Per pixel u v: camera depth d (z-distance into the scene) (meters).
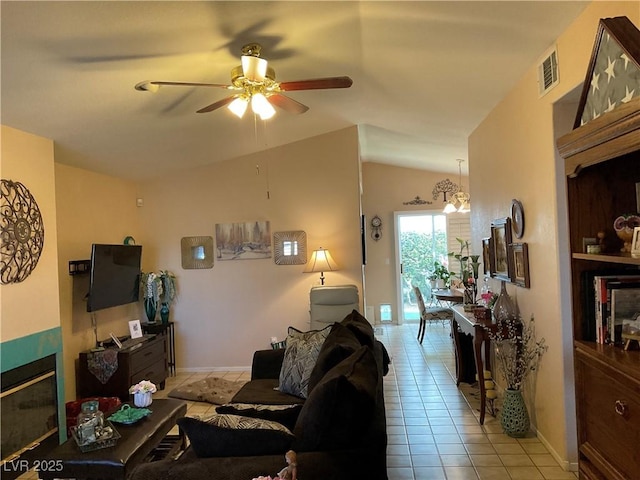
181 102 3.62
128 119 3.71
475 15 2.54
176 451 3.08
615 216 1.73
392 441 3.45
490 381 3.91
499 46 2.89
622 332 1.64
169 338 5.73
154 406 3.07
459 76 3.48
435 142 5.98
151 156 4.88
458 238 8.15
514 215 3.62
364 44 3.07
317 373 2.68
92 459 2.35
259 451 1.81
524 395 3.70
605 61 1.53
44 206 3.59
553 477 2.84
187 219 5.77
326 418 1.81
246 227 5.72
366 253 8.51
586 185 1.74
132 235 5.68
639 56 1.33
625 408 1.39
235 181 5.74
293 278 5.68
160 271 5.70
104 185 5.12
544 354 3.17
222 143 5.09
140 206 5.80
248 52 2.89
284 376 3.37
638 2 1.93
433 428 3.68
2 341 3.11
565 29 2.57
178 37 2.61
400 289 8.48
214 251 5.75
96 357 4.45
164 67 2.95
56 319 3.66
